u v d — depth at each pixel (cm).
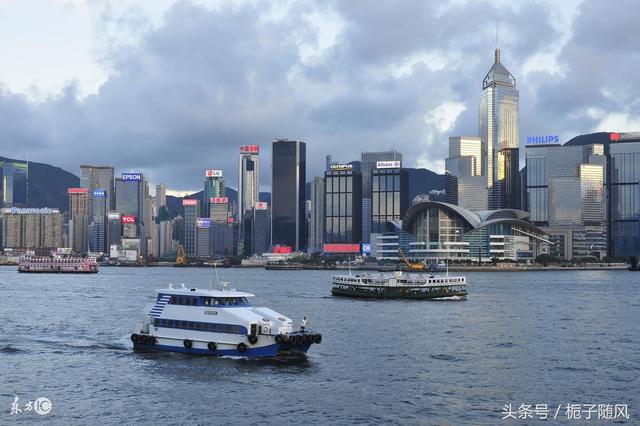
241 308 9681
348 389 8112
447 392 8038
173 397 7731
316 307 18250
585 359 10069
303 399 7675
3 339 11644
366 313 16488
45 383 8375
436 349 10856
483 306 18750
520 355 10362
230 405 7438
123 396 7781
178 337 9838
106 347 10681
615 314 16538
